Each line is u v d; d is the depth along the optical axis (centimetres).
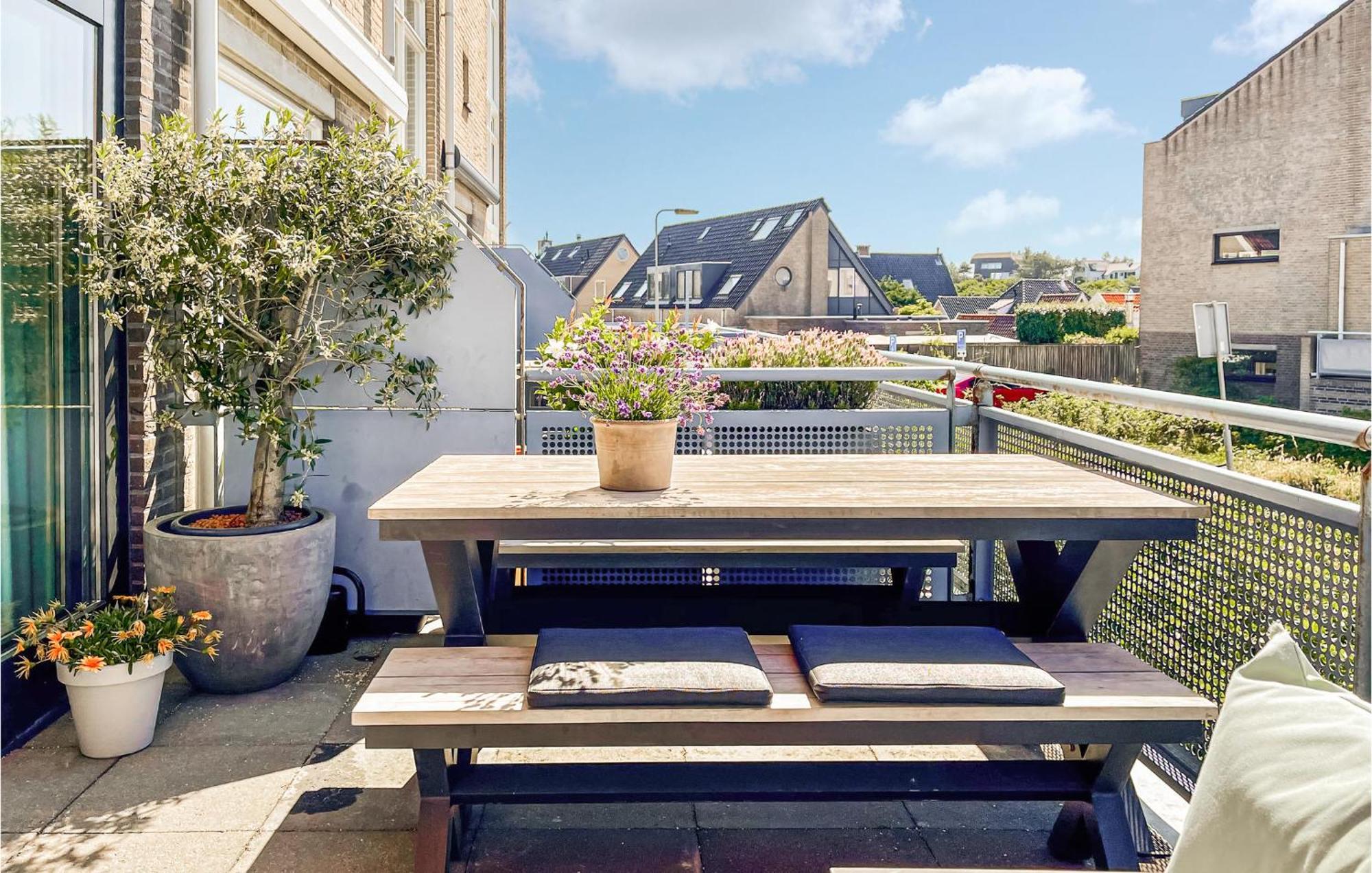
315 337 393
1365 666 201
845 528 256
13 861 265
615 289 6266
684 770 246
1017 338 3878
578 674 229
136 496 414
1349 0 2556
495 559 340
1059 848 269
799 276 5084
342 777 316
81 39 380
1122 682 241
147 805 297
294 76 630
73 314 382
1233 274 2827
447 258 438
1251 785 129
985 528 256
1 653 335
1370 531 200
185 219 357
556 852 271
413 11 1125
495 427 461
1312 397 2617
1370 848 108
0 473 339
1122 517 253
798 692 232
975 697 225
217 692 383
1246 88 2772
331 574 405
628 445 272
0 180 339
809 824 288
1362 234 2514
